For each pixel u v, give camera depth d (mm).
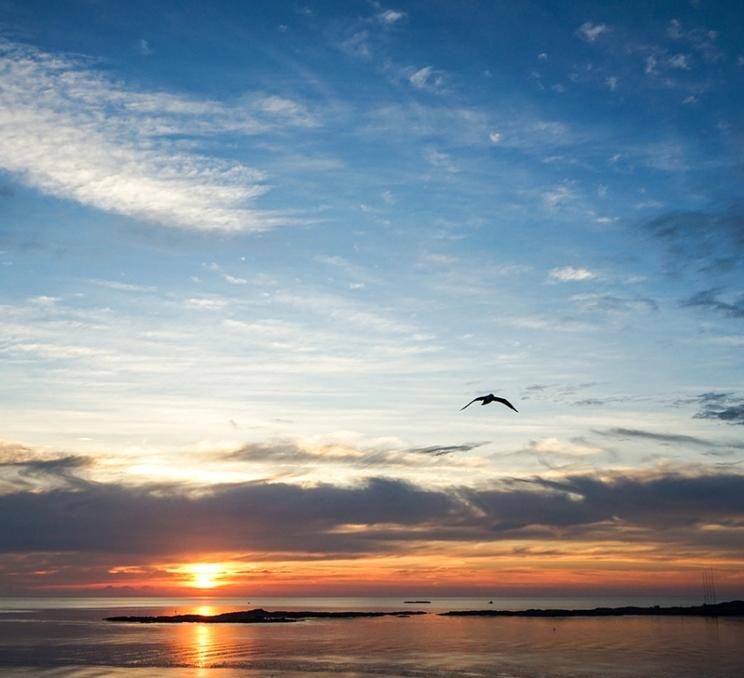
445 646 120250
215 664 96500
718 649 111625
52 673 89312
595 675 84062
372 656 105250
